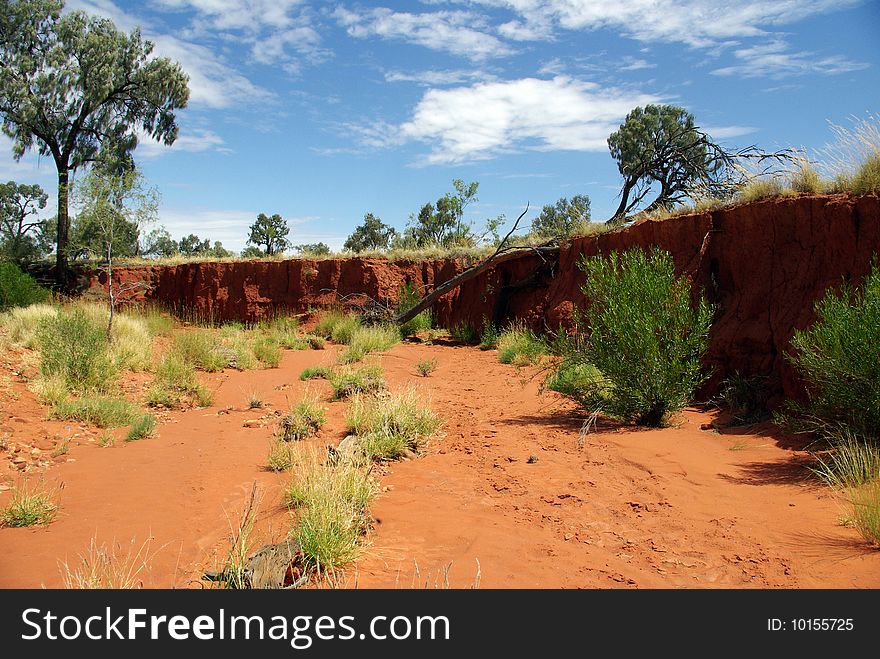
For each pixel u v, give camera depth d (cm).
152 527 520
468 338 2083
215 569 418
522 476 633
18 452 757
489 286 2122
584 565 421
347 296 2492
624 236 1409
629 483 595
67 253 2969
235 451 785
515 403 1040
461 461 708
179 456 763
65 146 3425
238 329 2366
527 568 418
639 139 2431
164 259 3078
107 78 3372
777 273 941
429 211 3734
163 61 3538
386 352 1791
